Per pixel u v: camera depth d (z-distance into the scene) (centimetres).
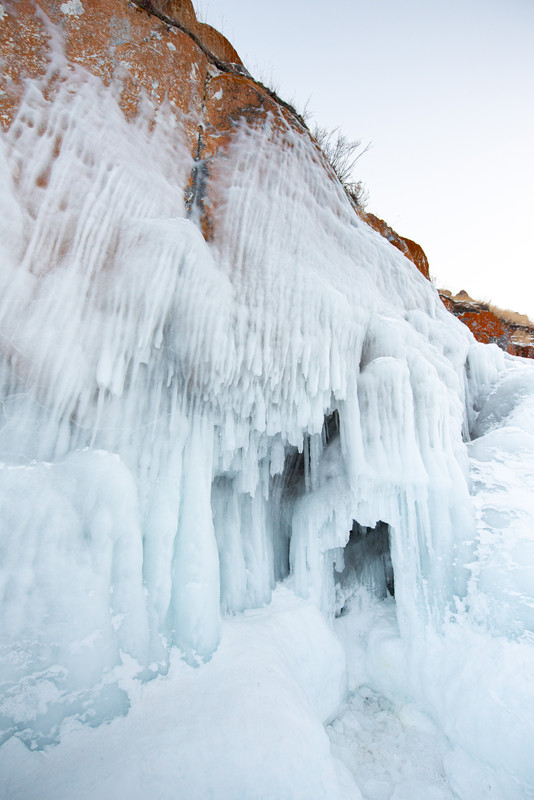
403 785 290
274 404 339
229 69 461
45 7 307
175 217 326
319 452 425
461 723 295
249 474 358
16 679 203
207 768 205
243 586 365
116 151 307
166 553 275
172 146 356
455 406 438
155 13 386
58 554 227
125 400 280
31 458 244
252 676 263
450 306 1038
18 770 188
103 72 326
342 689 351
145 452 288
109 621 236
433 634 346
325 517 392
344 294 394
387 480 359
